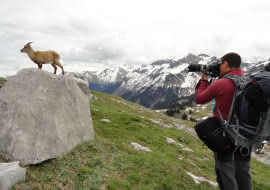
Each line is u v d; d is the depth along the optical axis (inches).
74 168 103.1
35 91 111.0
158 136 234.7
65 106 123.5
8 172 78.1
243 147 67.6
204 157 225.1
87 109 151.6
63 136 113.3
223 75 73.7
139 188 104.3
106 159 123.3
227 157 71.5
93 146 132.3
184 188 120.9
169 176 124.9
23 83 112.0
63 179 92.7
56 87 120.6
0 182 73.9
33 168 93.5
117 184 100.2
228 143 69.3
